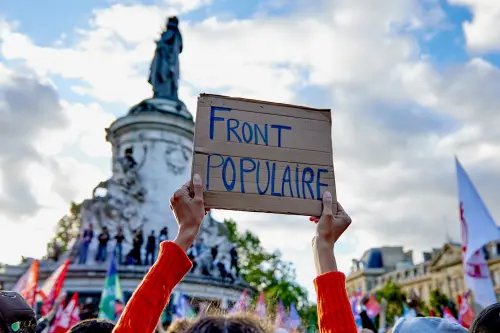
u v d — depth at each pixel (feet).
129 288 84.17
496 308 9.05
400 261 364.17
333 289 8.56
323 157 11.64
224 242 104.47
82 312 79.25
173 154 104.53
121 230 93.71
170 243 8.64
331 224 9.68
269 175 11.21
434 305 138.92
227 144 11.29
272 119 11.71
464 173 41.29
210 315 7.25
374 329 37.63
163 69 114.52
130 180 100.78
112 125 107.04
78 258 93.45
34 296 46.32
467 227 40.16
